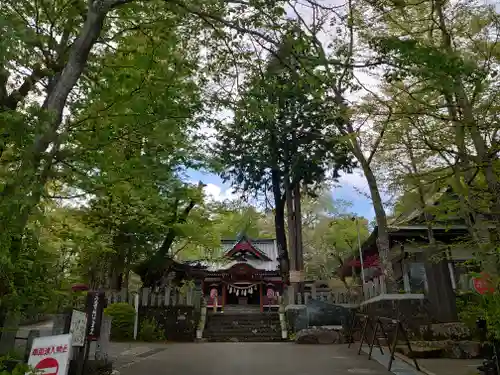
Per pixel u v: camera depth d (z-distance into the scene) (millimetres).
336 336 17344
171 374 9633
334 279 41219
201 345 17344
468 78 7207
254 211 39344
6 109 5320
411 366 10281
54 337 5816
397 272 24672
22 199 4676
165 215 16188
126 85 7578
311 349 14727
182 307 20797
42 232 8211
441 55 6363
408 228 20578
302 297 22891
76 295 8742
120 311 19844
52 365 5629
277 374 9594
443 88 7195
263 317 23203
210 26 8438
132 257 24188
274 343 18312
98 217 15602
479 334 12531
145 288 21375
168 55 8039
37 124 4871
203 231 24500
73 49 6766
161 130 7477
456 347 11641
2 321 5910
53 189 8047
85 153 7309
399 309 15711
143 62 7738
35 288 5910
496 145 7875
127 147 7730
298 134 22406
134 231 21438
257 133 22125
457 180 8250
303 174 23812
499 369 7152
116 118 7320
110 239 16969
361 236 38750
